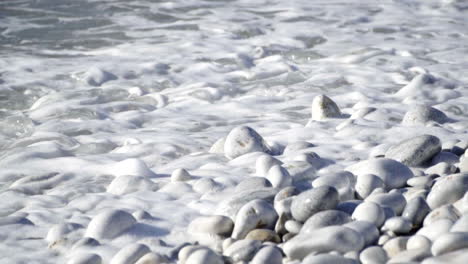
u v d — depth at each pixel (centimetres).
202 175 203
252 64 326
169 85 299
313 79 298
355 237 159
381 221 168
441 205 174
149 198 193
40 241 178
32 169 219
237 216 172
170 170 212
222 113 266
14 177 216
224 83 298
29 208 194
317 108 251
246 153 216
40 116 266
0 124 257
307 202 171
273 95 284
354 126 235
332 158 212
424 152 199
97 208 190
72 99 283
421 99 270
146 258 162
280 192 179
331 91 285
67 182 210
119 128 254
